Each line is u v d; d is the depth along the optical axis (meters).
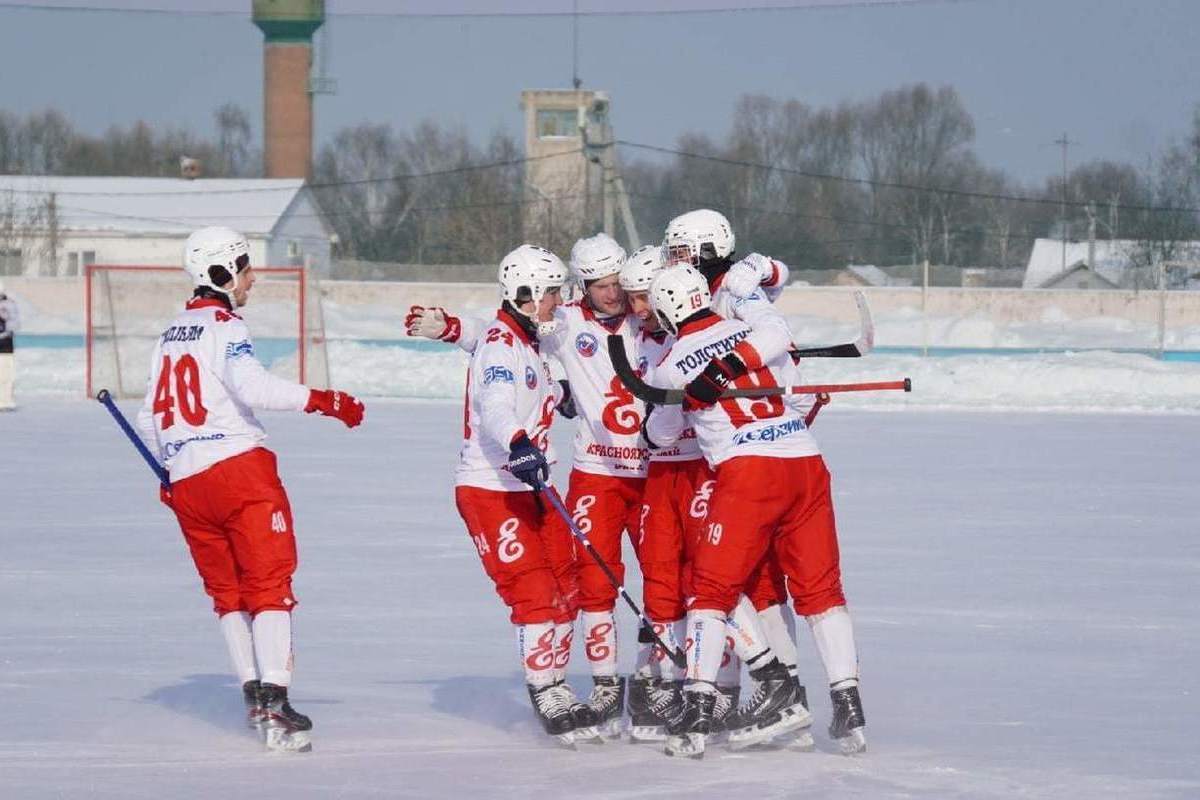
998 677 13.08
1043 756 10.50
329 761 10.52
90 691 12.55
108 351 57.88
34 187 118.94
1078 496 26.33
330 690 12.70
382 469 30.38
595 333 11.96
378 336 73.12
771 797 9.55
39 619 15.66
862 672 13.29
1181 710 11.87
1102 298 80.19
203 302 11.52
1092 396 52.84
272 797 9.54
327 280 82.69
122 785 9.80
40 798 9.46
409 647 14.41
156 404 11.40
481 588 17.48
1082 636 14.83
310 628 15.28
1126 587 17.56
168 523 22.94
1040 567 18.97
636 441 11.88
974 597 16.92
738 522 10.65
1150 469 30.73
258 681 11.36
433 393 53.88
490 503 11.45
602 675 11.87
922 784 9.84
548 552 11.84
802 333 74.00
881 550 20.30
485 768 10.36
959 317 79.06
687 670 10.82
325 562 19.28
